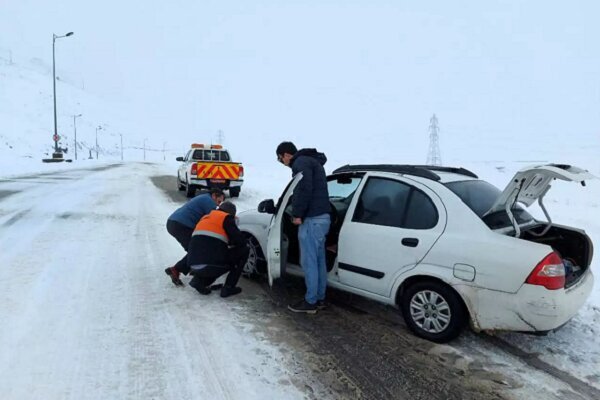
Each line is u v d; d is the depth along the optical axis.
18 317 3.73
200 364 3.11
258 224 4.98
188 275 5.11
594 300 4.48
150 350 3.28
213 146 14.37
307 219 3.96
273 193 14.37
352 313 4.16
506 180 24.20
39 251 5.85
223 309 4.15
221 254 4.33
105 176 21.52
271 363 3.17
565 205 12.14
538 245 3.13
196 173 12.41
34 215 8.67
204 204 4.90
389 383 2.97
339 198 4.75
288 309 4.21
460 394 2.86
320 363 3.20
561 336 3.72
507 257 3.12
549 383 3.02
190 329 3.68
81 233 7.09
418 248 3.51
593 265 5.70
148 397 2.70
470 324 3.36
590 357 3.38
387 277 3.71
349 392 2.85
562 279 3.07
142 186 16.42
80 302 4.14
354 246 3.93
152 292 4.52
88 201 11.13
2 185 14.47
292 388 2.86
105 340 3.40
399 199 3.78
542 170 3.08
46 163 34.19
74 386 2.78
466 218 3.38
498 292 3.14
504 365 3.24
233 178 12.80
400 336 3.66
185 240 4.80
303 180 3.83
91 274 4.97
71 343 3.33
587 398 2.85
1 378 2.82
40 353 3.15
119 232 7.29
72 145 99.06
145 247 6.29
